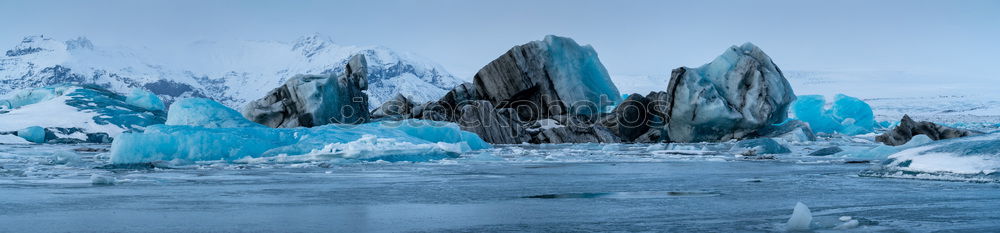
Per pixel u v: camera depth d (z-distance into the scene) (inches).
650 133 1542.8
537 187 348.5
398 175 460.1
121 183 381.1
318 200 278.2
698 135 1477.6
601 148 1172.5
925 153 387.9
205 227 193.9
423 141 751.1
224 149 642.2
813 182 368.8
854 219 198.2
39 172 488.4
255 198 288.5
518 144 1439.5
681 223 199.3
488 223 202.1
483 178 425.4
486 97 1743.4
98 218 214.5
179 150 634.8
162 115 1706.4
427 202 269.4
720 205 249.1
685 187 343.0
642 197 287.0
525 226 195.3
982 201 250.7
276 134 691.4
